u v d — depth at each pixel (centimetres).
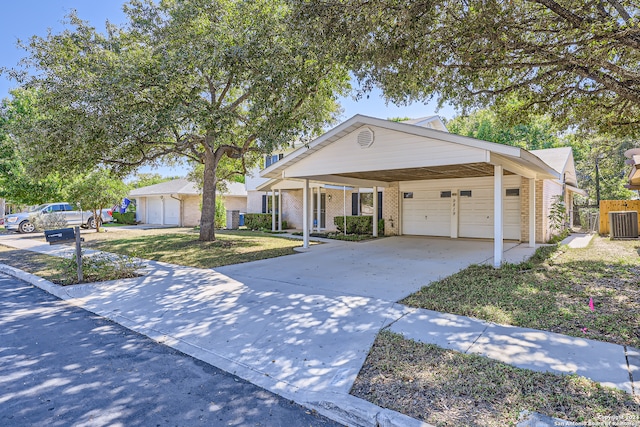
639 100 584
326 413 292
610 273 724
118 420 281
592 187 2845
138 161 1224
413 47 621
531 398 285
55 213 2072
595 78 607
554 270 764
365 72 691
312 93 901
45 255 1148
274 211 1911
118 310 571
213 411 294
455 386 308
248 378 349
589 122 883
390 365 353
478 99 819
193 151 1367
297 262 951
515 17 632
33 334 471
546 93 791
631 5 616
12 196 1908
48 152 944
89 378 350
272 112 865
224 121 876
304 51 747
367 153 923
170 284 730
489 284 653
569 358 354
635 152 1295
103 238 1590
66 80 862
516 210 1318
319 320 496
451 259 951
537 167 930
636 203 1531
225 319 514
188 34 870
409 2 564
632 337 404
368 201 1795
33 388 330
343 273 800
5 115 1848
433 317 492
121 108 838
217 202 2125
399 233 1579
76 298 645
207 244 1280
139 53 898
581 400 279
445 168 1035
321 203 1977
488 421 259
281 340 433
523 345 389
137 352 413
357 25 600
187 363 384
